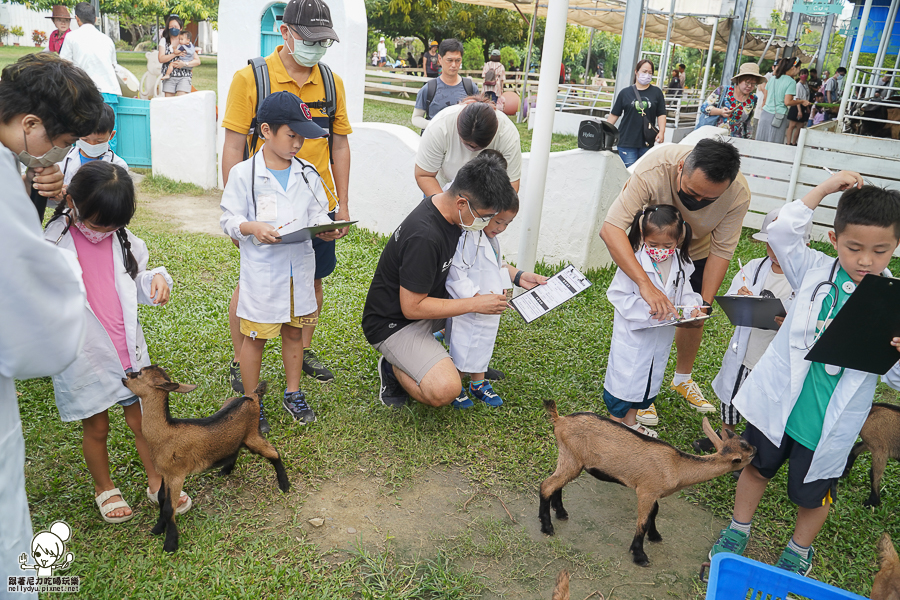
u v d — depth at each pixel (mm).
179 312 5262
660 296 3568
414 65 30281
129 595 2723
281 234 3631
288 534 3145
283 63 4090
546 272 6688
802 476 2846
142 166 10117
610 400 3955
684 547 3332
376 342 4066
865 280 2320
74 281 1788
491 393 4418
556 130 18453
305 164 3754
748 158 9461
